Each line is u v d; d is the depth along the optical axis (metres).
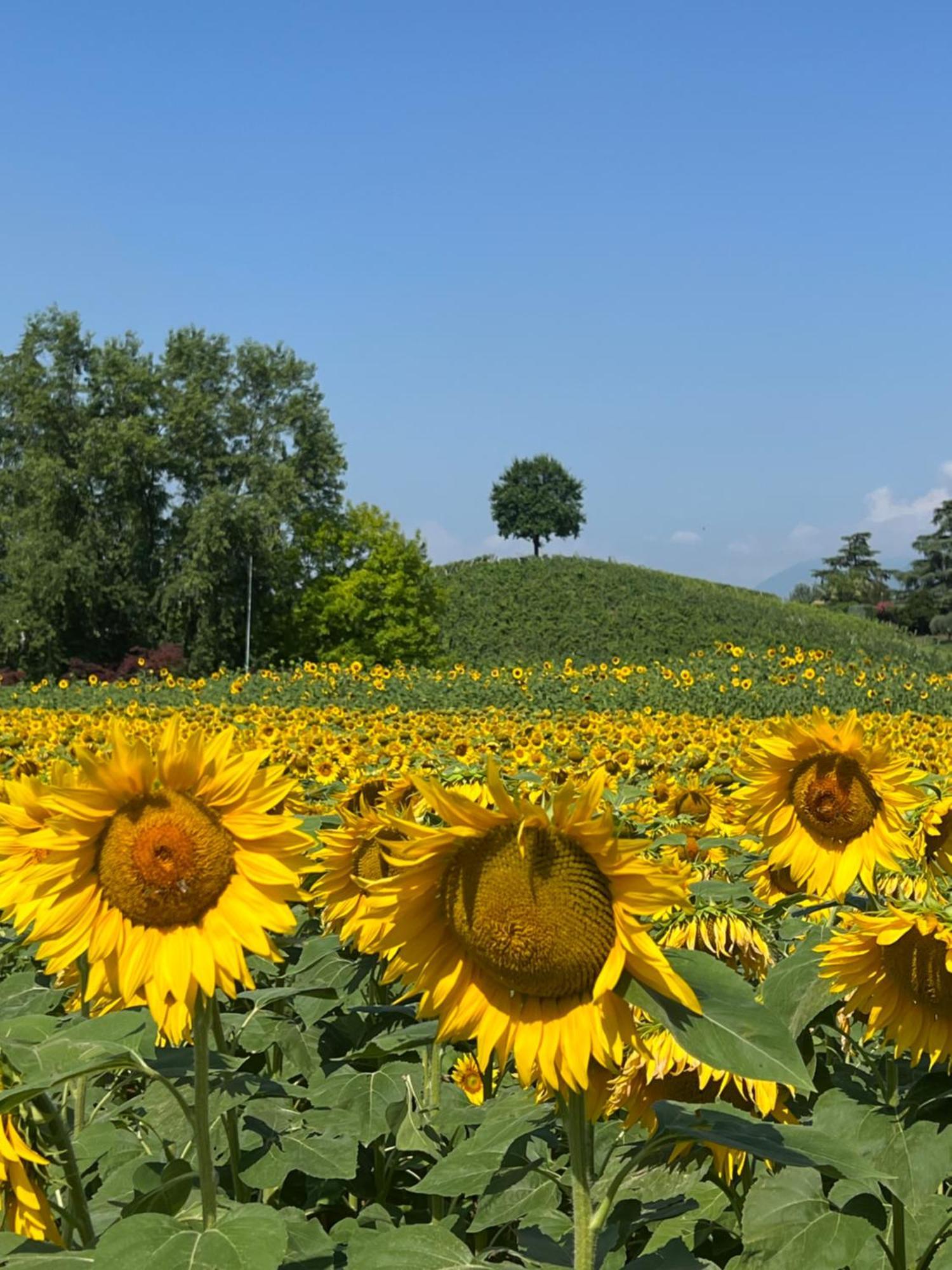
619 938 2.20
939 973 2.95
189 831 2.64
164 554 51.78
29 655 50.03
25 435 55.00
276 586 51.25
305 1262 2.86
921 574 115.25
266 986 5.00
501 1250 2.81
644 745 12.95
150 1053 2.96
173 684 37.00
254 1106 3.72
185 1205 3.18
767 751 4.01
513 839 2.28
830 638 58.12
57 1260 2.39
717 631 58.69
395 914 2.34
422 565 52.16
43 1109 2.73
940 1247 2.98
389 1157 4.29
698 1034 2.15
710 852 5.81
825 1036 3.76
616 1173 3.00
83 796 2.62
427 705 31.17
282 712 21.61
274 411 56.06
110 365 53.66
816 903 3.98
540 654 56.75
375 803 5.43
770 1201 2.96
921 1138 2.95
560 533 117.31
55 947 2.63
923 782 4.07
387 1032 4.19
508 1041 2.29
